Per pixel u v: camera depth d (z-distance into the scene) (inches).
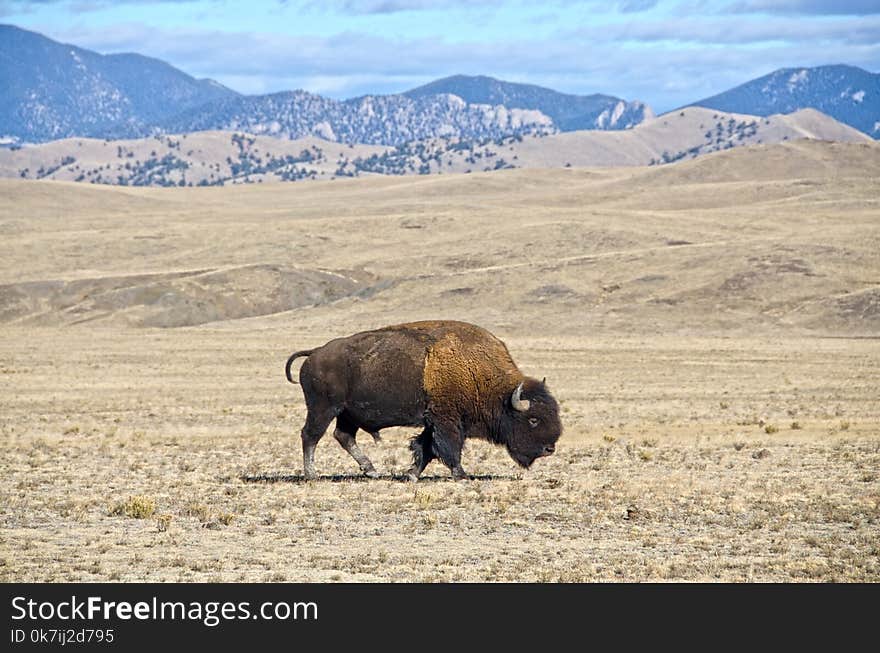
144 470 3334.2
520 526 2300.7
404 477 2994.6
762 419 5088.6
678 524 2320.4
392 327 3011.8
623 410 5625.0
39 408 5900.6
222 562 1967.3
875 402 5994.1
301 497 2696.9
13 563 1962.4
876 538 2181.3
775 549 2075.5
